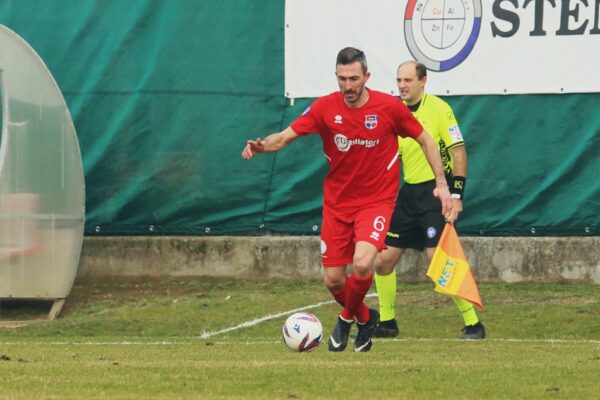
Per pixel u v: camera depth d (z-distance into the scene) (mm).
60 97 47125
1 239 46312
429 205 38938
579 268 48219
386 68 49438
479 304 34438
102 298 48969
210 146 50531
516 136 48750
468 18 48875
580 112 48344
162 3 50719
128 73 50812
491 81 48844
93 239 51000
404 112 29078
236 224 50656
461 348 33719
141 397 21188
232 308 46031
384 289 39656
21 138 46562
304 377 24391
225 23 50469
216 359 29172
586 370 26203
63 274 46938
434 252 37438
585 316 43031
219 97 50531
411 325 42812
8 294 46438
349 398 21312
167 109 50688
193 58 50594
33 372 25516
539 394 22094
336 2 49750
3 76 46469
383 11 49406
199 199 50625
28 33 51188
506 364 27594
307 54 50031
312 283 49781
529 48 48562
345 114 29031
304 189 50219
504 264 48688
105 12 50844
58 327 44156
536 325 42156
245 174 50500
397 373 25188
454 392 22250
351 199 29688
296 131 29281
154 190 50781
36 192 46688
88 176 50969
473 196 49062
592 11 48031
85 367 26656
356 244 29094
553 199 48562
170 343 36875
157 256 50781
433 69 49219
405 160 39281
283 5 50156
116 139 50812
